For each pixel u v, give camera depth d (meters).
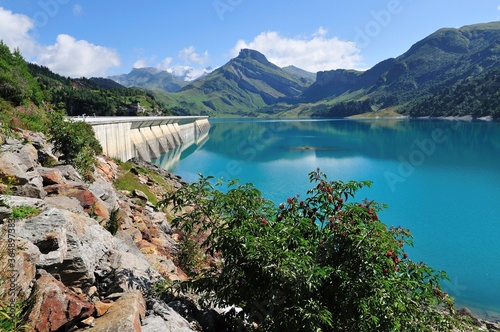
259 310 7.34
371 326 6.72
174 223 8.54
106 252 8.48
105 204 13.03
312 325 6.27
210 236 8.00
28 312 5.31
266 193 54.28
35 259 6.23
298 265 6.55
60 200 10.47
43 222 7.19
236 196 8.33
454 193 53.47
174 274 10.97
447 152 94.94
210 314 8.45
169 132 124.25
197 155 102.81
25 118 27.22
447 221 40.91
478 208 45.72
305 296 6.79
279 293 6.89
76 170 16.88
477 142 111.81
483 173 67.50
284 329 6.79
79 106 171.00
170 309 7.31
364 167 76.69
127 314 5.97
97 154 28.53
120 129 71.75
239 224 7.82
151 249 12.39
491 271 28.69
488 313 23.20
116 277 7.59
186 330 6.82
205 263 14.33
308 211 8.66
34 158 14.02
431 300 8.20
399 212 44.38
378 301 6.67
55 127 17.38
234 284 7.80
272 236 7.37
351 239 7.36
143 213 18.16
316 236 8.22
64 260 6.71
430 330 7.79
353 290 6.81
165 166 82.94
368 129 182.75
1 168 9.89
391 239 7.58
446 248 33.31
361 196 52.16
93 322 5.89
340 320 7.07
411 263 8.61
